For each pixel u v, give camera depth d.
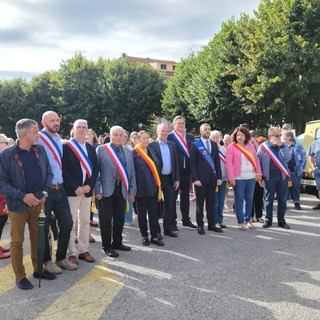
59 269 4.45
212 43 20.78
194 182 6.23
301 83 16.02
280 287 4.00
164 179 6.09
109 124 31.38
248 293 3.85
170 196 6.17
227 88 19.52
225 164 7.05
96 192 5.14
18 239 4.01
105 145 5.28
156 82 31.02
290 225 6.89
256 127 20.38
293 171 8.37
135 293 3.86
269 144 6.72
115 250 5.42
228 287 4.00
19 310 3.50
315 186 9.27
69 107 32.19
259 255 5.11
